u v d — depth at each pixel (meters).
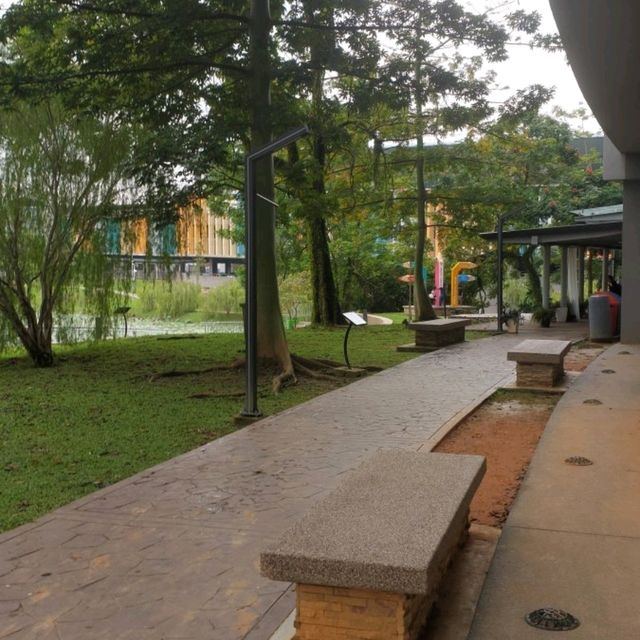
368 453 7.54
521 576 4.17
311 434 8.49
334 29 13.62
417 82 14.01
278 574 3.18
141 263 18.97
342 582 3.09
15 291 15.05
